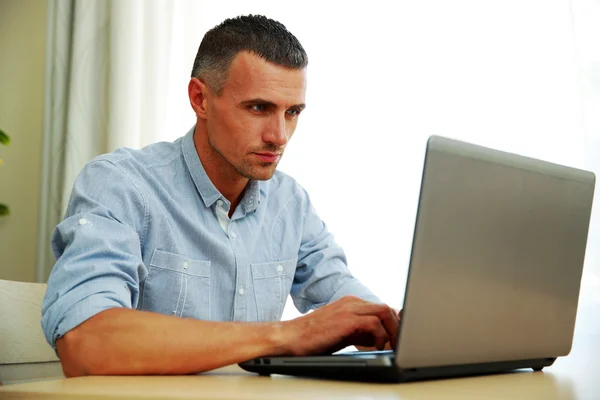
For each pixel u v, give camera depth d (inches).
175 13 100.8
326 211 93.1
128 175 47.4
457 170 28.2
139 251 43.7
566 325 36.8
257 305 52.6
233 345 32.9
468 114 88.8
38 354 48.6
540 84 86.0
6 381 42.4
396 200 90.7
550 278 34.7
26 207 111.7
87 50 102.0
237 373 34.9
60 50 103.8
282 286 54.4
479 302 30.1
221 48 46.6
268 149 45.8
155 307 48.3
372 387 27.2
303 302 58.1
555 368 38.4
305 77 46.3
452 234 28.3
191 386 26.9
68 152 100.7
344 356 29.5
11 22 114.8
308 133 94.6
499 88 87.7
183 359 32.4
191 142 51.3
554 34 85.9
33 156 112.2
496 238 30.6
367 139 92.5
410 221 89.9
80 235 40.3
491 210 30.1
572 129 84.4
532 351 34.5
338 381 29.4
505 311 31.8
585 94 82.6
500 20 88.2
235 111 45.7
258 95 44.6
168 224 48.6
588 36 83.0
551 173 33.8
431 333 28.2
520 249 32.2
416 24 91.7
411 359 27.8
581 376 33.6
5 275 111.6
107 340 33.0
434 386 27.9
